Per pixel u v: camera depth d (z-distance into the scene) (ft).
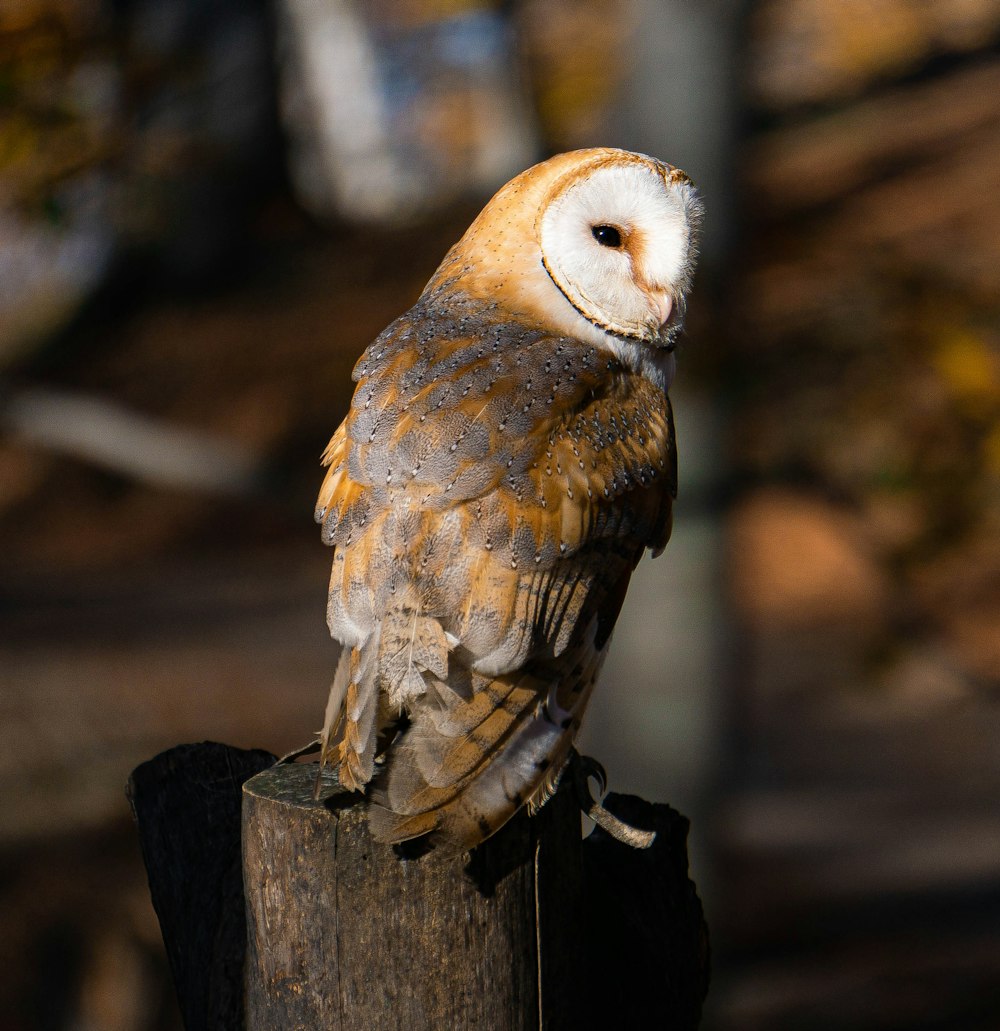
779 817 64.39
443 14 43.39
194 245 144.05
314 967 14.70
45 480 129.08
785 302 33.63
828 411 33.24
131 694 77.97
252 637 89.25
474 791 14.73
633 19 32.94
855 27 60.70
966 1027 48.73
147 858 18.81
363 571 15.62
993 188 111.65
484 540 15.87
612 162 19.97
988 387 32.78
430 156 160.15
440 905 14.58
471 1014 14.70
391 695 15.15
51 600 103.50
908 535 34.81
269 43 67.56
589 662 16.69
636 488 17.99
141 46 35.70
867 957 53.98
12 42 33.86
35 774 66.80
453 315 19.01
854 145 132.57
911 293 33.68
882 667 38.29
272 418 120.16
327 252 142.61
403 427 16.55
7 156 34.06
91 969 52.95
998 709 72.74
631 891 18.30
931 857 60.39
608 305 19.52
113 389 134.51
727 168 32.50
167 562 114.52
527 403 17.20
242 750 19.38
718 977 40.70
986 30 110.52
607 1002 17.34
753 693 77.00
